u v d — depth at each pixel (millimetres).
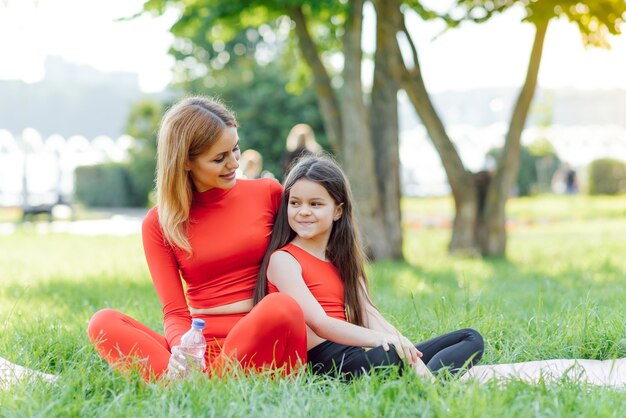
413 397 2947
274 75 28344
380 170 11242
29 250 12516
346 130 10922
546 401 2977
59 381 3283
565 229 17797
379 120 11305
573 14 9727
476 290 7098
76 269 9484
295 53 16219
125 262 10320
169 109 3703
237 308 3652
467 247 11859
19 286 7340
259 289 3637
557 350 4148
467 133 31109
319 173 3654
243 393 3006
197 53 32156
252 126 27938
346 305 3744
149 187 32781
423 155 32094
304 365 3379
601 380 3607
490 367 3773
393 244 11188
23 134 24328
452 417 2771
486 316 4645
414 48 11383
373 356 3398
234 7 10828
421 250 12977
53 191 29016
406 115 34688
